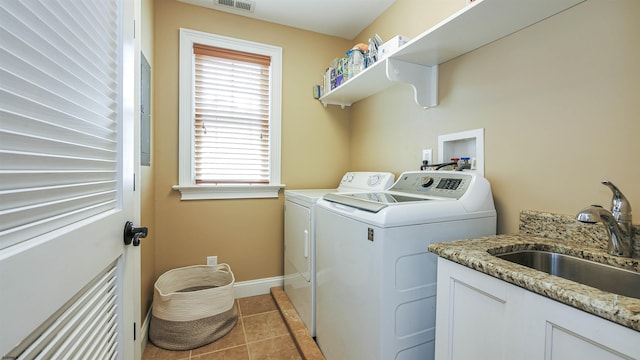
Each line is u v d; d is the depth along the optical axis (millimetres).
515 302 704
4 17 402
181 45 2059
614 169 925
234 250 2273
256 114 2320
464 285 857
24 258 423
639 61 868
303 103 2469
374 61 1774
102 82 715
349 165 2658
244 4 2080
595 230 954
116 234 786
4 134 399
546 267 999
